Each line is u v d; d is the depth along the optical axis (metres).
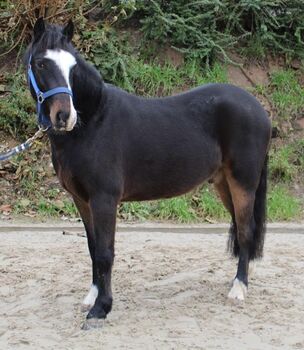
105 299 5.71
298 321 5.79
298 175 9.48
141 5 10.27
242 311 5.95
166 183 5.98
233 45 10.71
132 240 7.85
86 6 10.23
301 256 7.36
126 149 5.77
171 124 5.95
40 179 9.05
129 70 9.90
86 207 5.89
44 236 7.93
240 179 6.16
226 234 8.23
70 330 5.63
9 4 9.59
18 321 5.79
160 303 6.08
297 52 10.79
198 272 6.78
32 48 5.56
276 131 9.48
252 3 10.39
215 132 6.12
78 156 5.61
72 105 5.39
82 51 9.84
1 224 8.24
